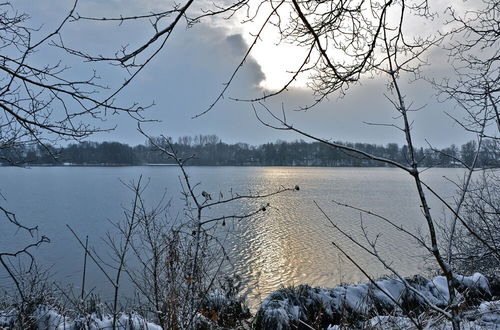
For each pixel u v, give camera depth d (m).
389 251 20.44
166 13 1.96
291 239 25.17
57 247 20.73
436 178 69.81
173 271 3.50
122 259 3.63
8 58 2.70
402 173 142.25
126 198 48.88
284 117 1.93
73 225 28.84
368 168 189.38
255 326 5.50
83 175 106.25
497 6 4.26
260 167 183.00
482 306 4.75
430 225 1.89
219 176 97.00
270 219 32.69
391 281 5.89
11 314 4.44
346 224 30.33
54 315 4.38
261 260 19.25
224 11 2.13
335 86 2.84
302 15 2.10
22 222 29.95
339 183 79.94
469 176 2.38
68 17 2.14
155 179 79.12
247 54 2.28
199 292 3.58
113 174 108.06
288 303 5.59
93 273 14.84
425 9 2.95
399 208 39.69
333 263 19.50
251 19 2.22
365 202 45.97
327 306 5.54
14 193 55.38
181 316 3.39
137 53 1.97
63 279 14.02
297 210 39.16
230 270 9.49
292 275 17.70
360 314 4.40
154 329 4.02
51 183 75.75
